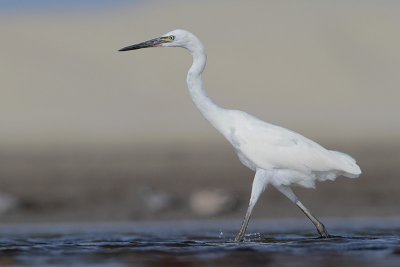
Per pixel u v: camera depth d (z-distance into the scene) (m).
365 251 14.04
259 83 76.50
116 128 59.03
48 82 77.06
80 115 67.81
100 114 68.06
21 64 80.19
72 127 60.44
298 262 12.91
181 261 13.17
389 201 27.38
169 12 92.94
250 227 21.62
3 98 73.00
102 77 78.81
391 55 82.50
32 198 30.28
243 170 35.59
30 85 76.19
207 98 16.27
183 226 22.81
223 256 13.64
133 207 27.88
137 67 80.44
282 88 75.69
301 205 16.27
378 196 28.30
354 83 76.88
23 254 14.23
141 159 40.97
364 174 32.94
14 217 26.62
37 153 45.44
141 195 28.95
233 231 20.20
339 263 12.76
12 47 84.00
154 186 32.56
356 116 63.03
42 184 33.59
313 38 85.06
